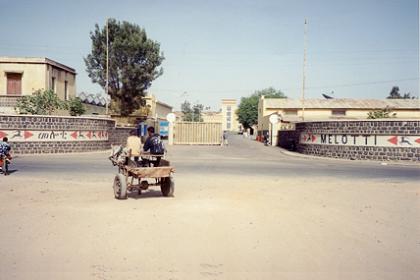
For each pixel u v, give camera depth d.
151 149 11.01
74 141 26.50
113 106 45.12
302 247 6.52
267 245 6.56
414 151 22.62
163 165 11.12
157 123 54.38
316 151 28.06
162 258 5.84
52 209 8.89
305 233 7.34
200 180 14.27
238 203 9.90
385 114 37.84
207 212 8.77
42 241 6.55
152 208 9.12
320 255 6.16
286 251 6.30
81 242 6.52
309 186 13.16
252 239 6.86
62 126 25.83
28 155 23.84
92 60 44.28
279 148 37.47
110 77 44.19
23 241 6.54
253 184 13.42
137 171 10.06
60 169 16.78
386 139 23.56
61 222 7.74
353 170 18.69
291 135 34.97
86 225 7.53
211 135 40.16
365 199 10.88
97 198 10.38
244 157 26.25
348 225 8.00
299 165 21.02
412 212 9.30
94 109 45.41
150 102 65.56
